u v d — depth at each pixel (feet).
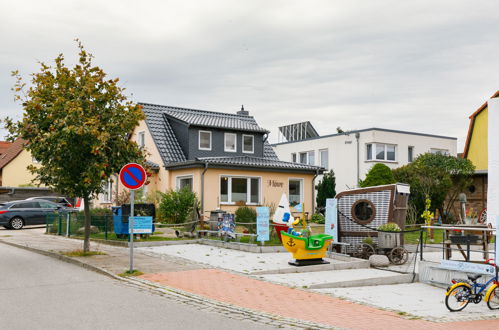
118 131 48.65
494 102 54.39
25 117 47.14
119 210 61.72
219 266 42.98
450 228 40.83
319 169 93.81
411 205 85.25
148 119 96.94
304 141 125.70
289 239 43.11
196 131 92.73
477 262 39.24
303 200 93.35
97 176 46.80
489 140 54.75
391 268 45.06
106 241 61.00
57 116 46.26
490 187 54.44
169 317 25.95
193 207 73.77
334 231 50.65
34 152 47.52
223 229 57.57
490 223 50.78
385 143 111.04
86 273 40.60
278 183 90.84
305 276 40.04
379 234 48.19
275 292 33.78
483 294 32.37
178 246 57.21
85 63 49.39
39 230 86.28
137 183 40.32
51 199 103.04
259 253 51.44
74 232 71.61
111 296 31.32
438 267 40.11
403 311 30.50
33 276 38.93
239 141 97.76
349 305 31.14
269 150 107.45
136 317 25.77
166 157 90.53
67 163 47.57
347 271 42.98
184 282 36.19
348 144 114.01
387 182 86.89
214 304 29.71
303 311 28.84
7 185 137.90
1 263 46.09
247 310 28.37
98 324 24.18
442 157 89.25
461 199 87.25
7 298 30.50
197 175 83.51
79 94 47.37
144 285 35.12
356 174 111.75
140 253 50.83
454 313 30.71
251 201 88.12
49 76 48.03
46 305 28.50
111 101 49.67
